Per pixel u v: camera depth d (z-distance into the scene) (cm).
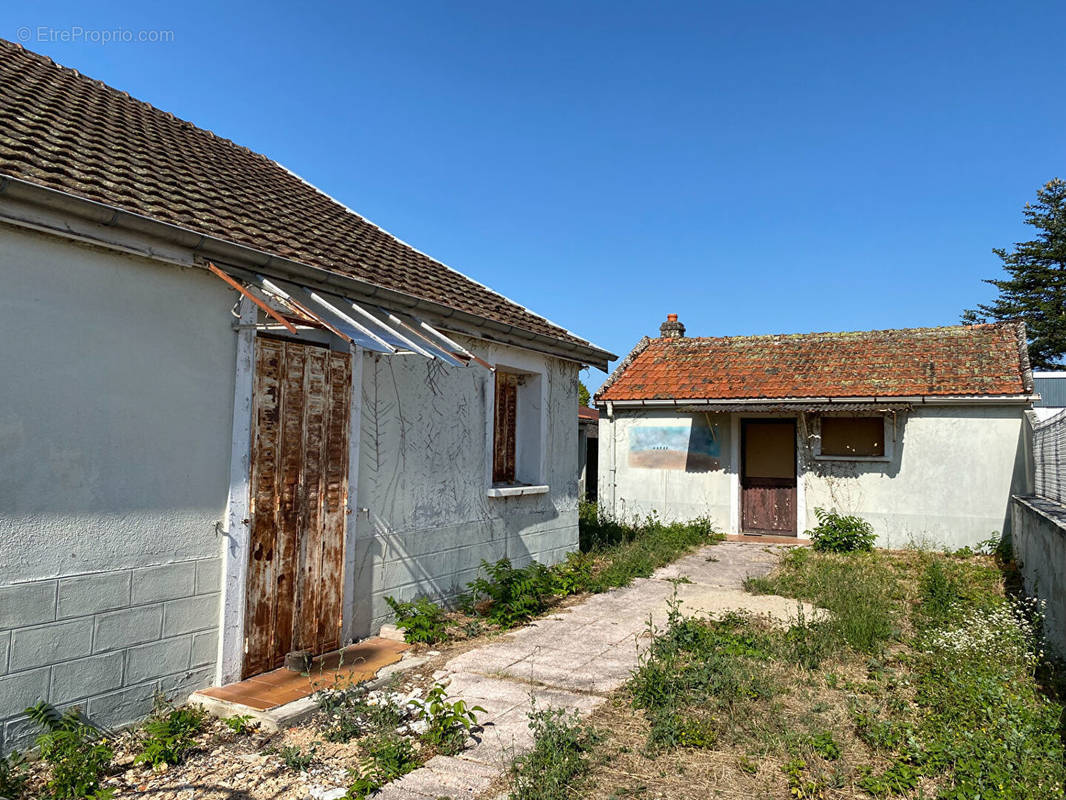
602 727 486
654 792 400
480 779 409
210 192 637
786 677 589
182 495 496
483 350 874
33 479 411
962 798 374
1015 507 1138
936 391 1317
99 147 575
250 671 544
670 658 607
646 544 1244
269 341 566
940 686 547
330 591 626
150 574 475
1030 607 784
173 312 495
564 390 1077
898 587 943
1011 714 467
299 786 399
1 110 533
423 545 757
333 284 621
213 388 521
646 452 1585
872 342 1580
